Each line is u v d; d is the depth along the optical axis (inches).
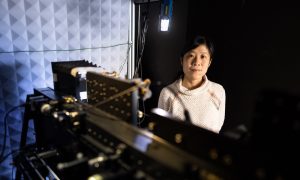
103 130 33.9
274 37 69.0
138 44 104.2
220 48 82.2
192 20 87.4
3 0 70.1
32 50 78.6
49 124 52.2
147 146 29.0
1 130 77.0
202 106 60.8
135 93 34.0
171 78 97.7
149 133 32.0
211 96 61.7
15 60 75.9
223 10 79.0
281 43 67.9
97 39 92.6
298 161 20.6
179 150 28.1
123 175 27.7
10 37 73.7
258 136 22.6
